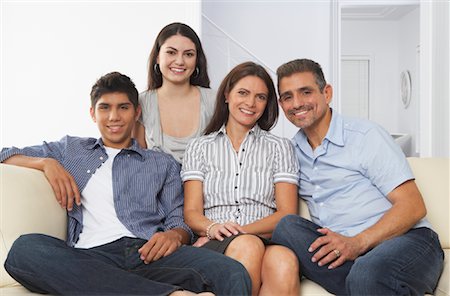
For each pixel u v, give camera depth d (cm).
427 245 204
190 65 262
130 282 186
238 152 239
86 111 402
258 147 239
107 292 186
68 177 228
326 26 643
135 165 238
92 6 398
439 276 208
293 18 640
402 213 209
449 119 429
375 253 193
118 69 399
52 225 220
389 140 224
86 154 238
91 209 229
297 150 239
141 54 397
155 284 186
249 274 195
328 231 202
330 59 634
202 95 268
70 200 225
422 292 194
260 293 197
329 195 228
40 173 227
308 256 200
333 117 231
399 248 196
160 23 396
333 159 227
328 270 197
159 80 275
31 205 213
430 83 443
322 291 199
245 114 237
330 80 636
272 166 237
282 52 641
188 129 264
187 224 230
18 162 232
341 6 690
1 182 212
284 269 192
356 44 788
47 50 400
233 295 185
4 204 209
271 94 246
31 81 401
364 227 219
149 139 260
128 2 396
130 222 226
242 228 218
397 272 186
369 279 183
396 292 184
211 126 252
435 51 441
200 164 238
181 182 243
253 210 232
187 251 204
